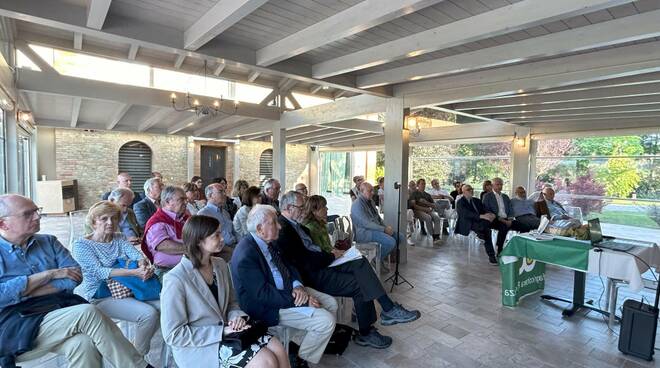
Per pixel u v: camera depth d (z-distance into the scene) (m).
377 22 2.72
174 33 3.34
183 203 2.86
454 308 3.46
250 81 7.00
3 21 4.26
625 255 2.81
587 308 3.35
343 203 13.44
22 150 7.16
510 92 4.13
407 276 4.45
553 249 3.17
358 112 5.82
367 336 2.71
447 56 3.86
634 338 2.61
